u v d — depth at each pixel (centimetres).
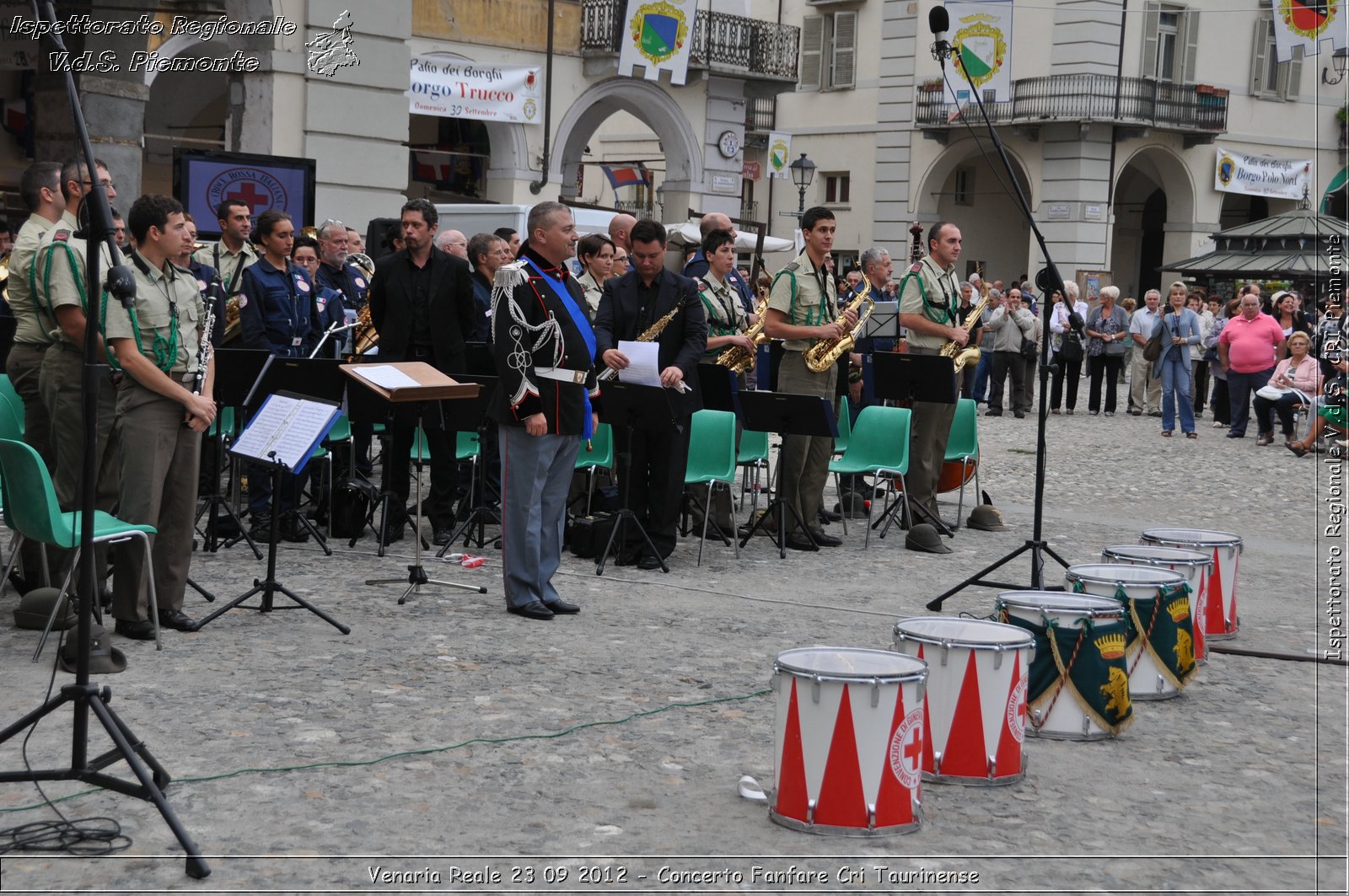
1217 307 2131
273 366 827
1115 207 3819
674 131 2680
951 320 1011
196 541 884
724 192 2759
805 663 450
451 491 940
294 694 560
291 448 657
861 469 976
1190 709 602
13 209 1958
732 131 2747
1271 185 3606
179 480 643
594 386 724
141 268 618
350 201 1580
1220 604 725
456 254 1083
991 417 2088
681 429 859
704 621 722
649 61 2514
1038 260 3416
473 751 502
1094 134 3331
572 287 721
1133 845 443
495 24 2416
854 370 1229
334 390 843
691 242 1270
